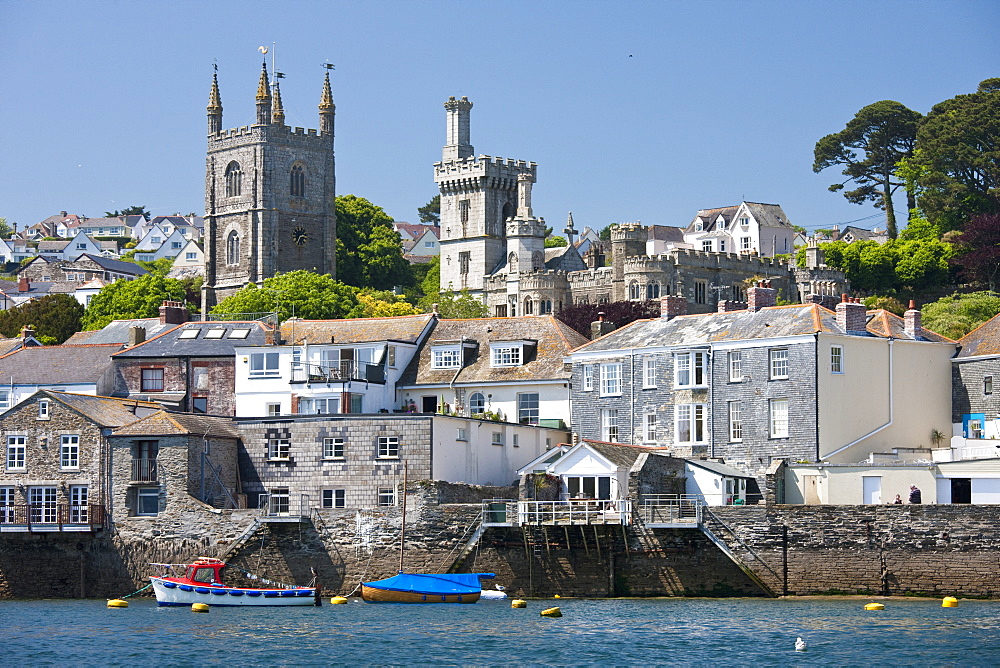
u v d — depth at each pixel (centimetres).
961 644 9094
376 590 11162
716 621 10012
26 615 10856
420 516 11481
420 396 14388
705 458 12625
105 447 12169
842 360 12431
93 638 9800
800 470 11862
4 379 14838
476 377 14225
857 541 10650
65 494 12225
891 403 12688
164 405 13562
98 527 12069
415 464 12144
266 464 12494
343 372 14175
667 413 13088
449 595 11088
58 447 12281
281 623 10312
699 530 11031
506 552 11400
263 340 14700
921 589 10494
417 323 14888
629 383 13350
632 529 11200
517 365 14225
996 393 12838
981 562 10344
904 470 11412
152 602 11688
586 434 13575
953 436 13038
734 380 12731
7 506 12344
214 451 12250
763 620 9981
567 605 10869
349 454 12300
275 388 14088
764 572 10856
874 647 9075
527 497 11831
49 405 12344
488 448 12888
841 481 11644
